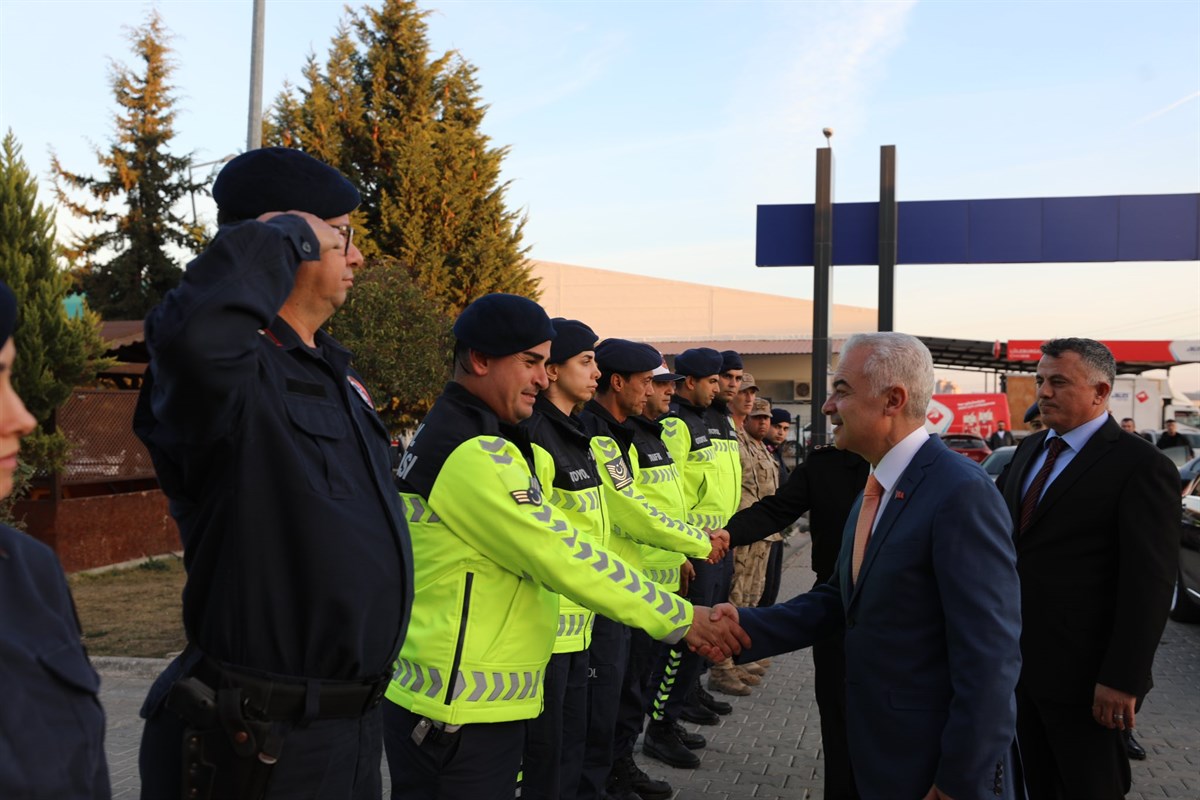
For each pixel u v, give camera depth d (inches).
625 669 161.2
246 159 76.1
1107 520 119.0
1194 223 675.4
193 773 67.7
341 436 74.2
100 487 446.3
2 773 48.1
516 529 94.1
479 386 105.8
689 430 204.2
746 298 1524.4
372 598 72.5
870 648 89.6
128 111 1074.7
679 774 183.8
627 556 157.9
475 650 95.7
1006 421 1169.4
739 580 237.3
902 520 88.7
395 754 98.4
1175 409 1411.2
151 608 336.2
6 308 51.9
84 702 53.7
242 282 64.2
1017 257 691.4
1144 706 236.7
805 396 1325.0
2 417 51.9
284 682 68.7
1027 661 121.8
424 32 931.3
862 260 677.3
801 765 189.2
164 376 63.1
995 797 81.4
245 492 68.0
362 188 895.1
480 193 913.5
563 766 127.7
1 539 53.3
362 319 529.7
